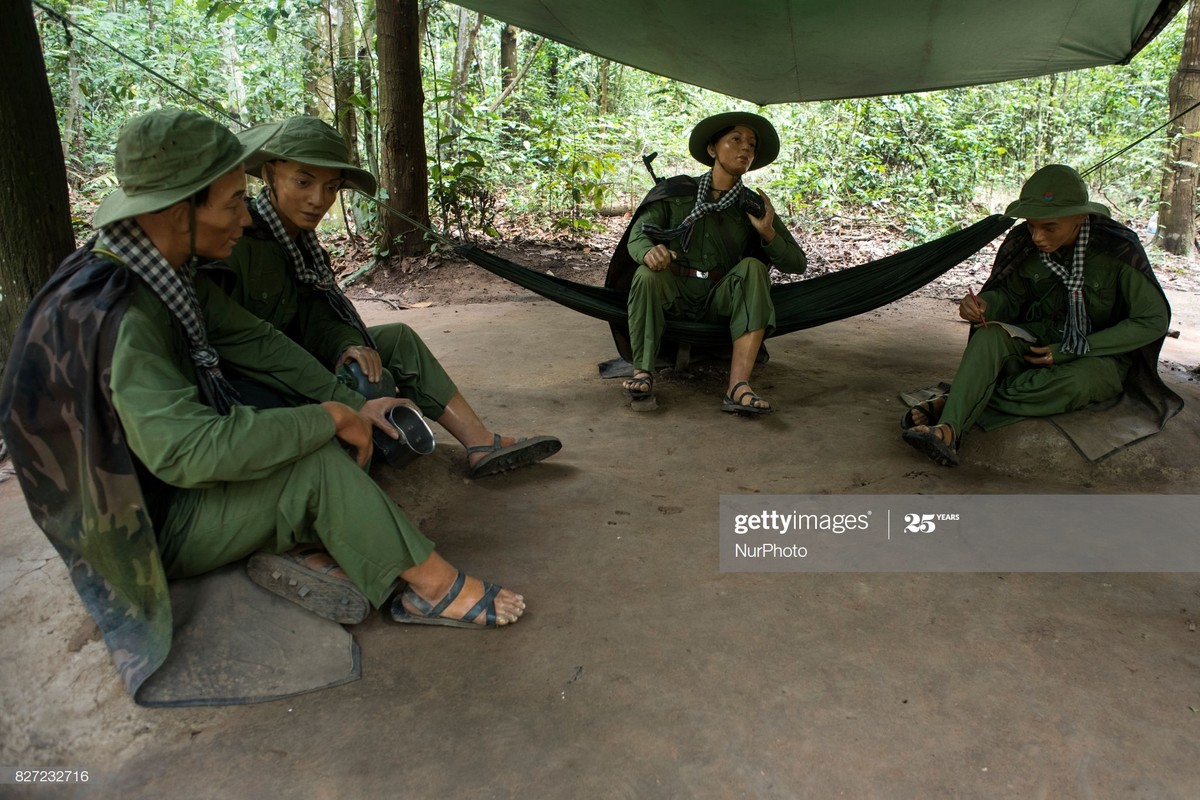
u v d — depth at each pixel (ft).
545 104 32.37
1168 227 26.25
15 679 5.90
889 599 7.18
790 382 13.56
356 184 8.18
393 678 6.09
